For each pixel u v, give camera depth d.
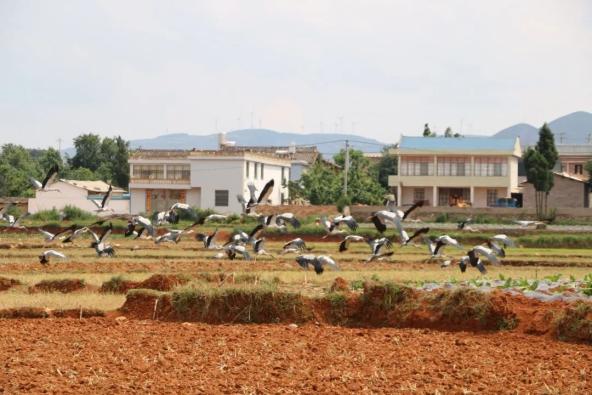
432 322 38.69
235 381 27.91
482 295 38.19
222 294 40.84
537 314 37.38
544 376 28.69
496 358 31.80
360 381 27.97
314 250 86.31
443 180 143.75
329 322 40.25
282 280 55.56
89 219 121.88
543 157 131.00
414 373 29.22
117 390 26.58
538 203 133.38
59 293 49.34
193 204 143.75
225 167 141.75
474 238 97.88
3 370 29.48
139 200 145.75
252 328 38.53
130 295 42.53
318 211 129.62
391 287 40.00
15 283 53.06
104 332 37.34
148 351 32.97
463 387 27.09
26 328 38.31
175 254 80.94
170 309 41.38
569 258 79.50
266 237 101.00
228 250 48.38
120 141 199.62
